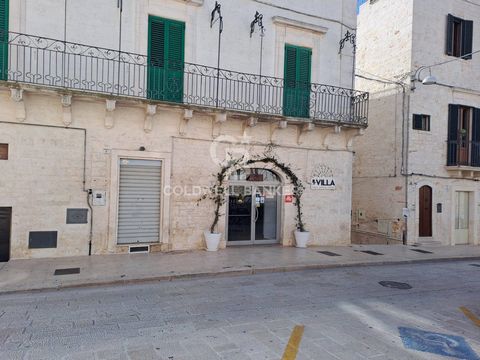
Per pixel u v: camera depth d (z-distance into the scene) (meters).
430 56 13.91
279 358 3.98
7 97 8.24
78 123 8.94
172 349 4.14
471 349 4.45
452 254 11.70
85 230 9.06
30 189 8.55
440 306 6.22
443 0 14.18
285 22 11.16
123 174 9.57
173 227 10.02
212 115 10.12
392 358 4.10
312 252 10.59
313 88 11.72
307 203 11.78
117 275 7.33
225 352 4.09
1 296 6.16
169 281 7.40
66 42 8.35
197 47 10.21
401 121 13.73
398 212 13.69
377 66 14.91
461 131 14.77
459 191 14.84
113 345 4.23
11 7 8.36
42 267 7.80
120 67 9.34
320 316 5.44
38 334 4.53
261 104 11.02
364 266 9.60
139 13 9.54
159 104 9.20
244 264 8.68
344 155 12.21
